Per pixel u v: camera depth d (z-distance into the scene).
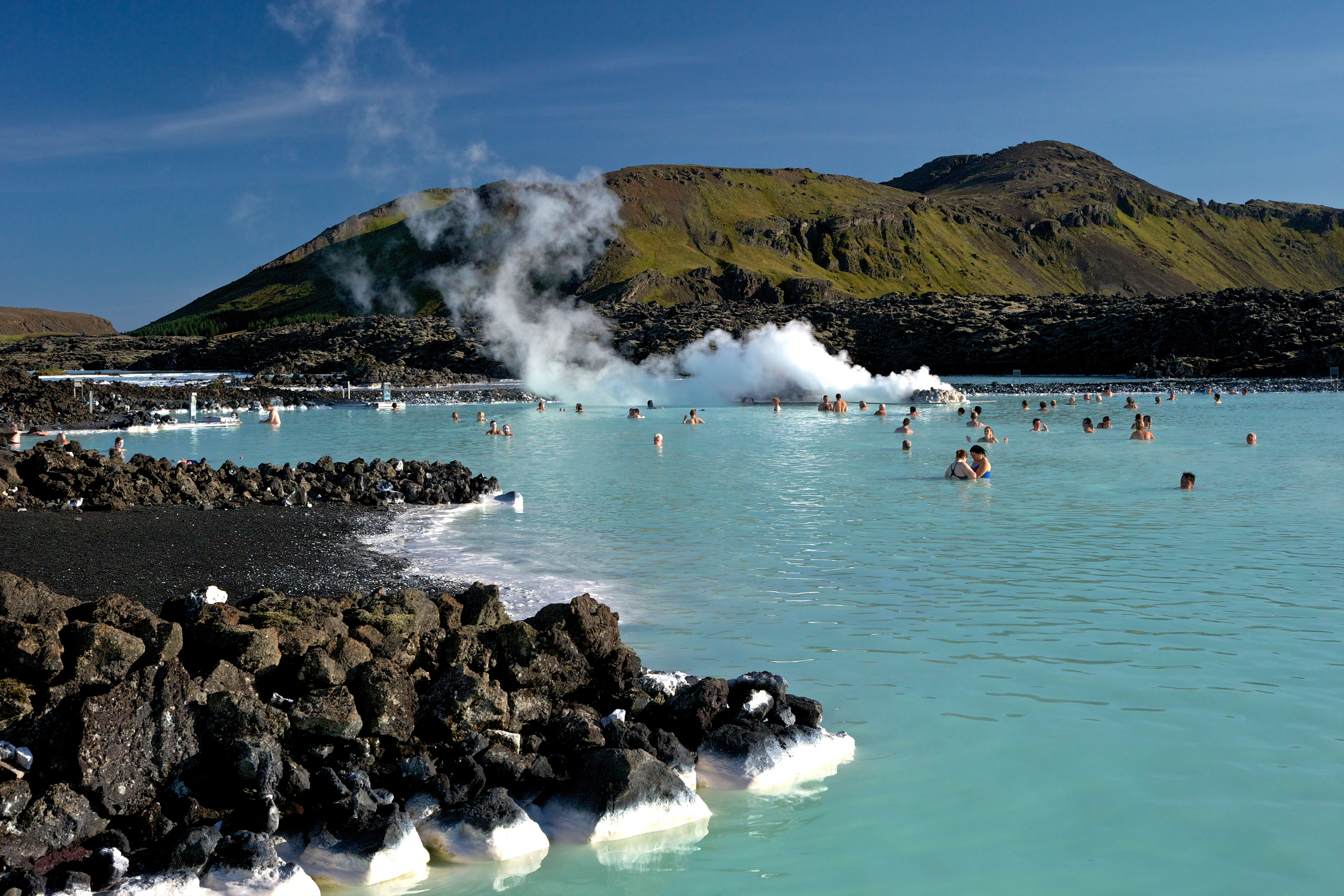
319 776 6.48
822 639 9.85
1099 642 9.63
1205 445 30.55
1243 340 75.56
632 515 18.02
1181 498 19.69
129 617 7.25
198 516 16.39
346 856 5.84
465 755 6.84
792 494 20.81
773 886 5.56
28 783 5.91
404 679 7.14
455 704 7.11
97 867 5.60
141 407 47.41
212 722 6.57
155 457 28.72
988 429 32.62
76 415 40.09
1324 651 9.23
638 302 162.00
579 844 6.20
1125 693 8.22
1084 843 5.89
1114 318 86.94
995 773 6.82
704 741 7.29
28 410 38.28
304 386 78.31
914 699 8.19
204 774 6.41
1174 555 13.92
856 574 12.83
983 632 10.05
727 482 22.95
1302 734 7.32
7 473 17.16
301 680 7.12
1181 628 10.08
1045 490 21.06
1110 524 16.62
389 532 16.06
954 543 15.02
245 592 11.11
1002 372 87.06
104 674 6.52
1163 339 81.00
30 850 5.66
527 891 5.64
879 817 6.32
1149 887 5.41
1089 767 6.87
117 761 6.19
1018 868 5.65
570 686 7.92
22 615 7.26
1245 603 11.07
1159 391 60.69
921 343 92.12
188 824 6.10
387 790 6.48
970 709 7.95
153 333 193.25
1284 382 63.38
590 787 6.46
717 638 9.91
